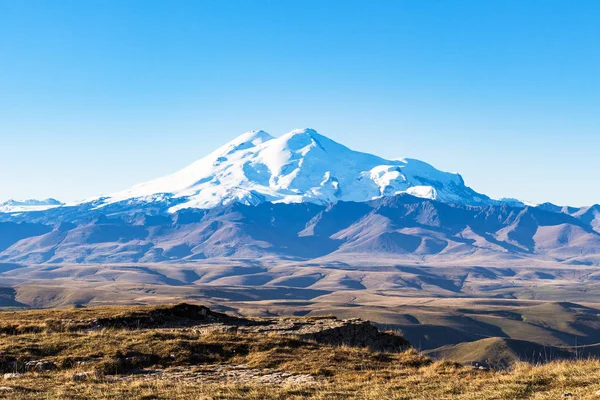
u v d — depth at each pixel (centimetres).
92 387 2802
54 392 2678
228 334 3903
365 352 3650
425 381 2858
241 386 2788
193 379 3048
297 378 3045
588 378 2500
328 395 2603
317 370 3167
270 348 3631
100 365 3228
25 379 2955
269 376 3109
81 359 3328
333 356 3475
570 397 2233
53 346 3506
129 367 3303
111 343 3591
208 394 2625
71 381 2933
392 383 2845
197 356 3469
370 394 2584
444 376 2975
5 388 2678
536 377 2623
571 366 2812
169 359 3425
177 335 3803
